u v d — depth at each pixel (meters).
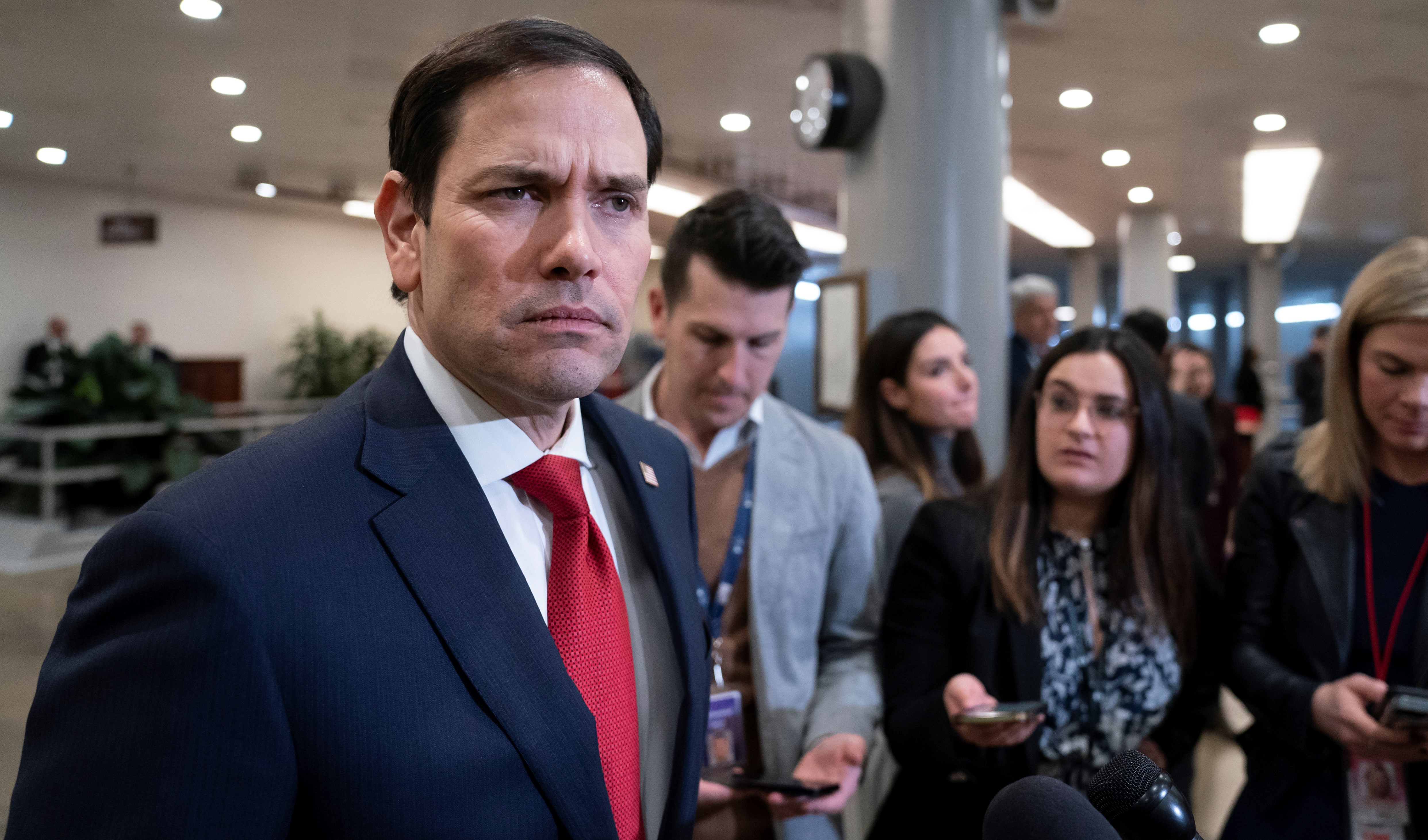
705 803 1.25
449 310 0.68
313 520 0.64
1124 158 8.41
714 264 1.34
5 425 6.82
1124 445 1.37
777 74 5.96
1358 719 1.25
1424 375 1.32
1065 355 1.41
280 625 0.59
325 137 7.74
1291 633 1.45
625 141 0.70
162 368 7.56
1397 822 1.34
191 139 7.84
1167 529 1.40
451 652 0.65
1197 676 1.49
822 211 11.16
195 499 0.61
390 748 0.61
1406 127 7.23
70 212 9.96
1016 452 1.48
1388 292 1.35
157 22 5.09
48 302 9.84
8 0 4.78
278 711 0.59
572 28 0.71
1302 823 1.40
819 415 3.85
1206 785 2.91
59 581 5.65
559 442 0.82
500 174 0.66
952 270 3.62
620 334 0.71
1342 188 9.84
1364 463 1.42
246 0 4.77
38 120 7.21
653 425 1.05
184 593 0.57
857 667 1.50
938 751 1.29
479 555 0.70
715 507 1.48
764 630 1.41
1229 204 10.95
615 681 0.76
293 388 11.72
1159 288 11.44
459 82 0.67
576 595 0.76
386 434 0.71
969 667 1.38
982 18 3.70
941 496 2.04
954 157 3.63
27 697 3.71
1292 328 20.73
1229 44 5.35
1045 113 6.92
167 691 0.56
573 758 0.68
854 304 3.60
